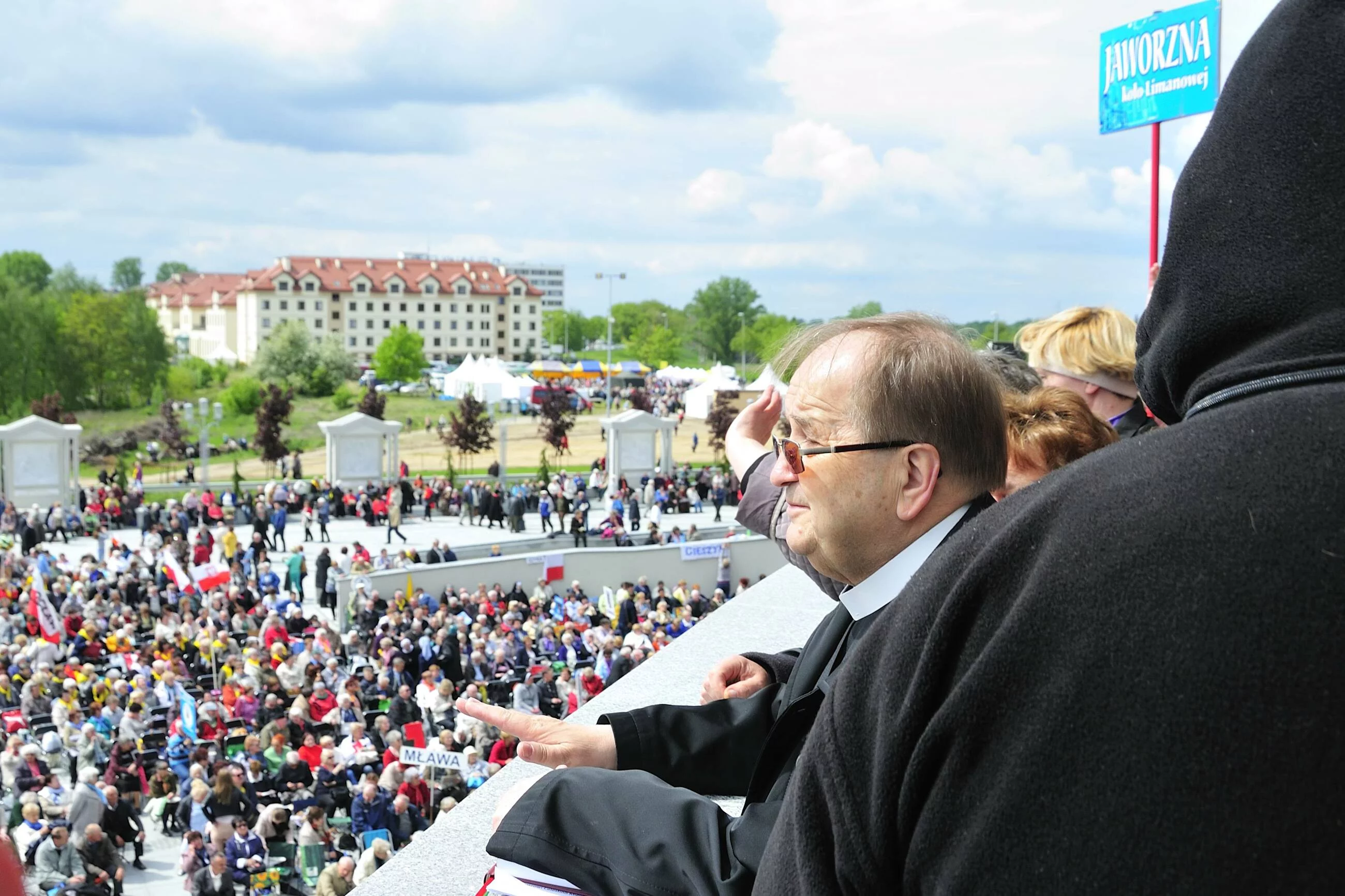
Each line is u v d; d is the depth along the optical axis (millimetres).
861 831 1071
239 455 90125
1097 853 884
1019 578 1016
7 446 49125
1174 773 868
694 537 49094
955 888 951
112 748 21328
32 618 31188
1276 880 837
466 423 72938
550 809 1864
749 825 1716
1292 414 938
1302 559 876
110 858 16969
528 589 37500
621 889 1744
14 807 18500
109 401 118000
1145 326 1146
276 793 20266
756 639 4547
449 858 2711
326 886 15930
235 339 193875
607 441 59312
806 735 1960
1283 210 984
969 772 973
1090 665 918
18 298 113250
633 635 28875
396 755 21078
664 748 2445
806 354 2029
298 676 26359
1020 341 3998
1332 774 838
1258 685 858
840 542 1913
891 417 1838
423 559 41688
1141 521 942
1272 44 1036
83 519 49188
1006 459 1938
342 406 115000
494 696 28266
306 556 45875
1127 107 6047
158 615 32531
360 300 189750
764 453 3174
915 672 1046
